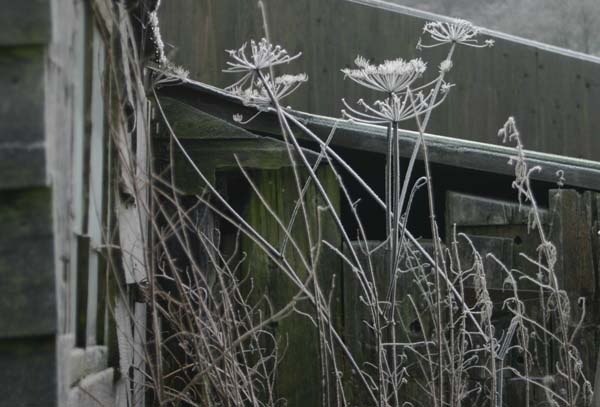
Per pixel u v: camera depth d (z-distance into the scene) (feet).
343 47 24.13
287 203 17.15
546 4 52.90
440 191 19.95
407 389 16.99
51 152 6.39
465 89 25.27
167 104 16.92
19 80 6.25
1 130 6.22
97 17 9.40
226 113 17.30
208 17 23.13
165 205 16.55
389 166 10.96
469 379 17.10
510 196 19.25
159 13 22.90
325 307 10.50
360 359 16.99
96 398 8.42
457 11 52.37
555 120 26.35
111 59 8.89
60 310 6.55
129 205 12.52
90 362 8.62
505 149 18.04
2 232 6.28
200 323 10.18
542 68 26.25
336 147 17.72
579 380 17.22
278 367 16.57
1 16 6.22
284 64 23.66
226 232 17.31
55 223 6.37
